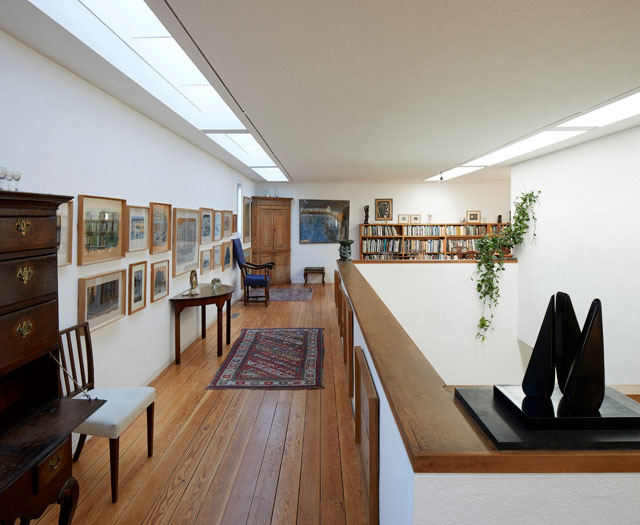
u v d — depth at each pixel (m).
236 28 1.86
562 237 4.65
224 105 3.83
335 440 2.52
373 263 5.48
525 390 0.94
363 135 4.09
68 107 2.32
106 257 2.72
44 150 2.12
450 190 8.91
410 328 5.53
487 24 1.82
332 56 2.18
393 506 1.07
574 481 0.77
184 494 1.99
